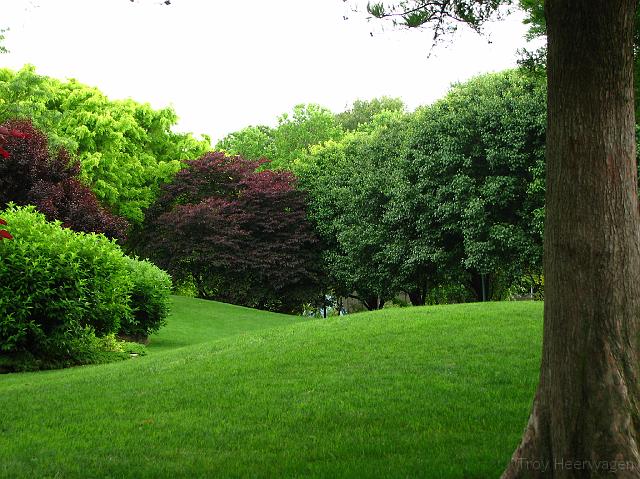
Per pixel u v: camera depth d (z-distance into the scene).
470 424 6.45
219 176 37.06
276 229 35.22
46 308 12.91
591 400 3.88
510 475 4.12
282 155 47.81
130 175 34.69
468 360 9.44
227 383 9.02
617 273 3.94
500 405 7.08
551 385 4.05
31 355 13.17
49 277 12.85
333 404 7.48
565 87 4.03
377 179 30.67
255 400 7.89
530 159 24.31
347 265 32.41
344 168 36.19
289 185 35.88
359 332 12.20
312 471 5.21
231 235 34.09
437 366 9.17
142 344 17.83
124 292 14.84
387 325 12.74
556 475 3.92
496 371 8.73
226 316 26.45
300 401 7.77
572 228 4.00
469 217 24.70
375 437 6.18
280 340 12.40
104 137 33.28
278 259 34.38
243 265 34.31
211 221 33.62
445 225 26.20
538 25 8.42
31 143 21.00
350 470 5.15
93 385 9.67
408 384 8.23
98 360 14.47
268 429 6.67
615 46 3.93
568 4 3.97
